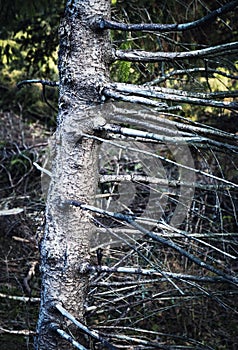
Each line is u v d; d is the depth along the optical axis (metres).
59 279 1.59
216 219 2.54
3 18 3.88
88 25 1.47
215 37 2.77
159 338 2.54
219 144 1.38
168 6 2.61
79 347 1.43
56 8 3.94
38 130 5.85
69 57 1.51
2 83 7.00
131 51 1.51
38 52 4.24
